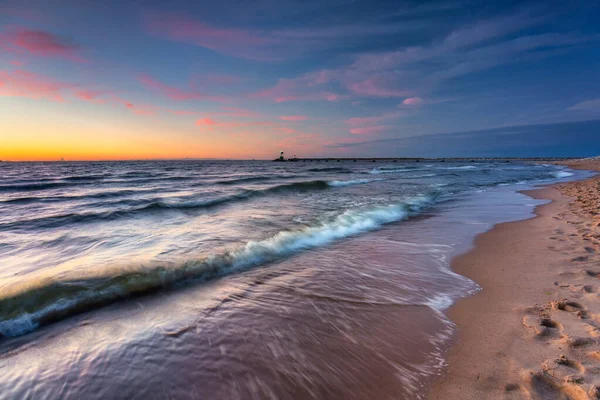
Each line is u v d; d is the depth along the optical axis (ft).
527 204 39.65
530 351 9.09
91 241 23.36
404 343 10.23
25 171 148.46
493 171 136.15
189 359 9.59
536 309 11.58
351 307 12.90
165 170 162.30
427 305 12.96
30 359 9.61
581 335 9.45
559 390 7.38
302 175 113.91
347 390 8.18
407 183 75.72
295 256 20.18
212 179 92.43
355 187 65.46
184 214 34.24
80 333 11.05
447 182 78.59
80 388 8.38
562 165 206.69
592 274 14.24
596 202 34.71
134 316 12.25
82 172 138.31
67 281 14.66
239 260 18.76
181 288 14.96
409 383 8.32
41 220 30.71
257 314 12.38
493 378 8.17
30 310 12.26
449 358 9.29
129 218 32.14
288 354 9.79
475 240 23.04
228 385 8.46
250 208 38.09
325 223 28.55
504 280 14.93
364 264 18.37
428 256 19.76
